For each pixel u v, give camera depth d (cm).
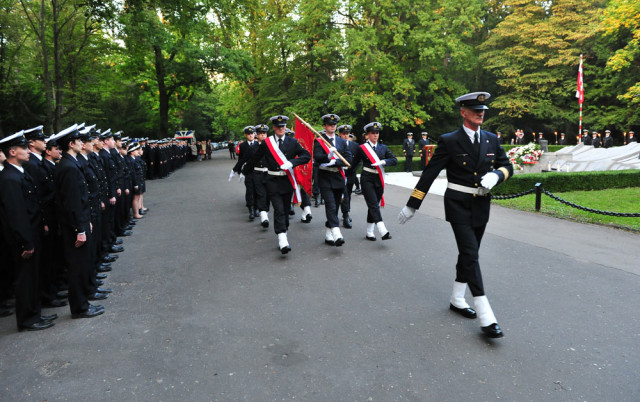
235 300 486
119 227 827
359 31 2536
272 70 3350
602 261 594
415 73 2969
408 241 722
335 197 702
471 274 399
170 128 3931
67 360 365
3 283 502
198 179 1948
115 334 411
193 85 3319
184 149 3133
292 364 347
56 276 549
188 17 2488
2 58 1906
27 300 430
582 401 293
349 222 843
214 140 8231
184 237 808
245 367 345
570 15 3353
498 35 3544
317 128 2739
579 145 1895
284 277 557
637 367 333
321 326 414
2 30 1816
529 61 3431
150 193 1494
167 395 310
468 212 413
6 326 443
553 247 668
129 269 616
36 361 365
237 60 3011
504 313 436
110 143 806
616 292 483
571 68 3381
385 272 566
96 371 346
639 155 1586
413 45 2706
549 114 3522
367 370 336
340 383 320
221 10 2697
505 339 383
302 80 3169
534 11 3506
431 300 473
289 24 2761
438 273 559
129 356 368
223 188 1570
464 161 409
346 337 391
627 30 3027
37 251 445
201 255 679
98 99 2359
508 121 3738
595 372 328
